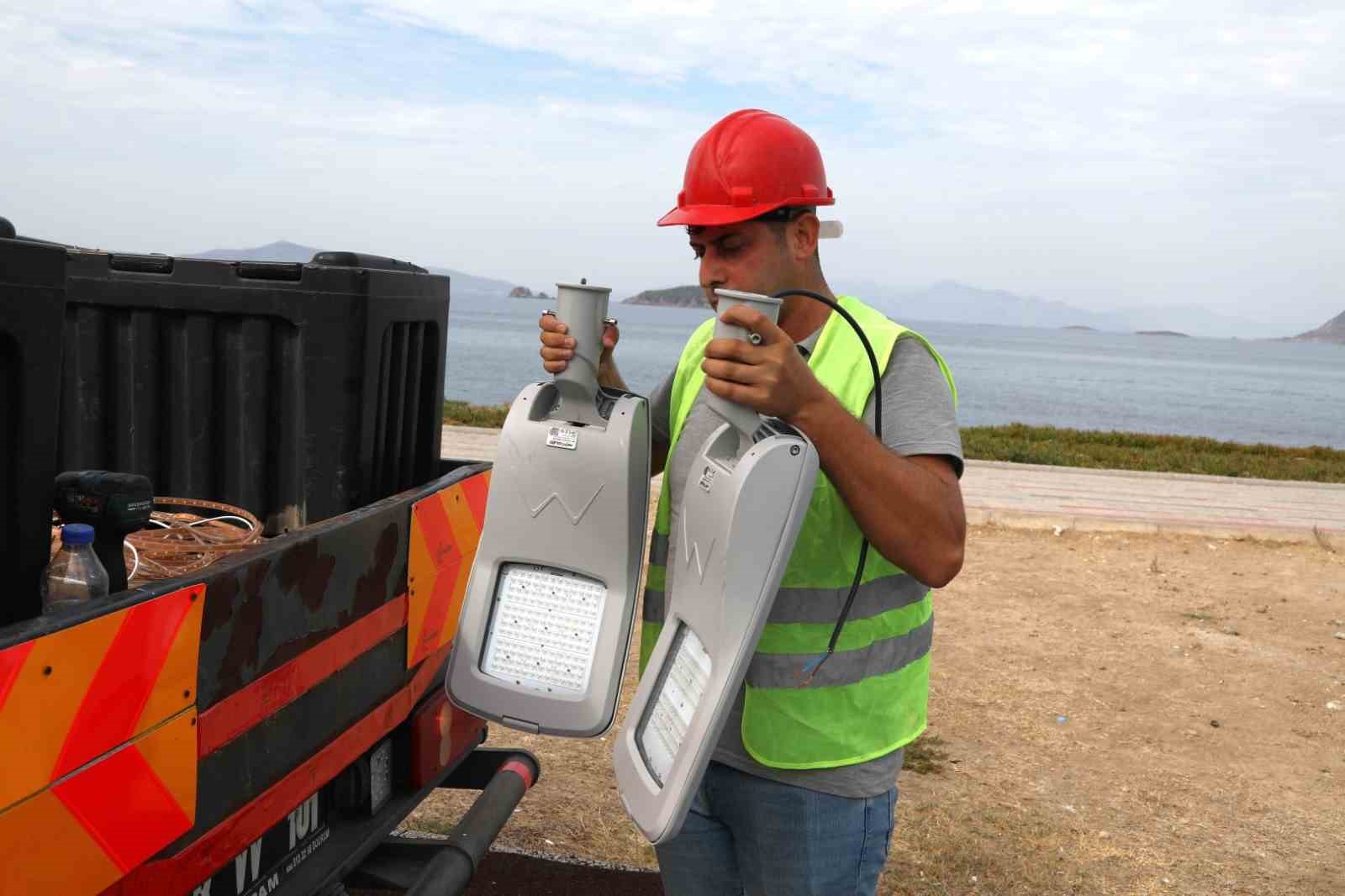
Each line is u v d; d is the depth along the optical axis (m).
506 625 1.98
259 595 1.90
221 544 2.39
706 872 2.13
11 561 1.65
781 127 1.88
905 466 1.68
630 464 1.87
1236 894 3.80
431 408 2.98
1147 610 7.41
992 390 102.25
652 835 1.65
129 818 1.61
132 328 2.71
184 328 2.68
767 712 1.91
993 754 4.93
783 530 1.60
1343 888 3.89
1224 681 6.11
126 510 1.84
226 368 2.68
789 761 1.91
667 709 1.79
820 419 1.59
